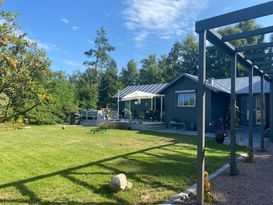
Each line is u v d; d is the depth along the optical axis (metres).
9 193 5.01
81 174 6.34
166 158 8.36
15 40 3.19
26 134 14.89
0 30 3.08
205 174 4.95
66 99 24.17
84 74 48.28
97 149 9.89
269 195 5.18
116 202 4.68
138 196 4.98
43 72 3.41
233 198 5.01
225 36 5.71
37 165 7.18
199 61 4.88
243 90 18.48
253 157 8.92
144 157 8.46
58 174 6.32
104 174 6.38
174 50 56.97
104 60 49.25
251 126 8.66
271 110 13.13
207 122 18.12
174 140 12.77
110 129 19.22
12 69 3.12
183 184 5.71
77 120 24.19
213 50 42.09
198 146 4.76
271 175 6.65
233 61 6.84
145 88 27.39
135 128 19.83
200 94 4.83
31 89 3.29
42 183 5.61
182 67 55.06
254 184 5.88
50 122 22.66
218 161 8.11
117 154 8.91
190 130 18.64
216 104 18.78
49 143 11.32
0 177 5.99
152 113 23.20
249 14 4.40
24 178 5.94
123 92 28.84
